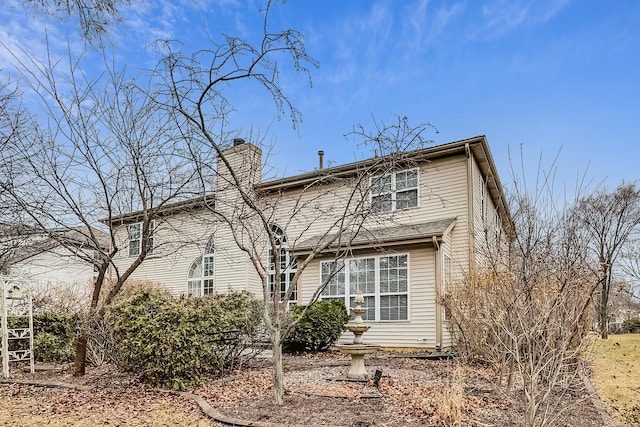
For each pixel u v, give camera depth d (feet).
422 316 42.24
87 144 27.86
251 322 30.35
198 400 21.56
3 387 26.91
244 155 28.63
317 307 42.29
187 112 23.45
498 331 22.18
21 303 39.22
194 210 39.93
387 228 46.37
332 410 18.79
